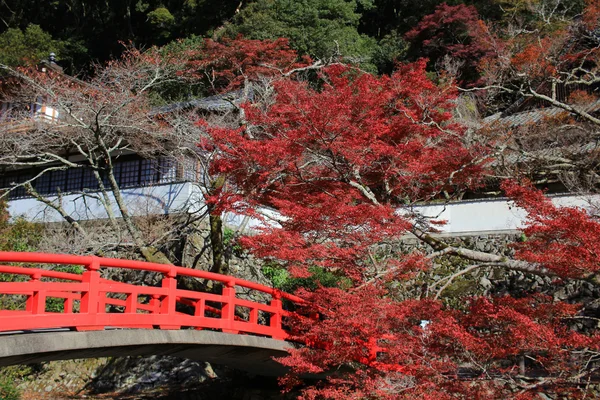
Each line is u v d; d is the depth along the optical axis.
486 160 12.09
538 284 14.41
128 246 15.13
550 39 17.25
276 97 14.20
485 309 8.01
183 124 15.77
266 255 10.27
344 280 12.87
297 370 9.37
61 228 17.75
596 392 9.41
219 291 15.33
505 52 17.91
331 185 11.51
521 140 15.16
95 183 19.98
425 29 29.00
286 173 11.70
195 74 22.55
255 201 12.40
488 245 15.86
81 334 7.27
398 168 11.73
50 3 36.41
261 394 13.43
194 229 16.09
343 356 9.05
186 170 17.45
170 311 8.69
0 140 15.81
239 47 20.58
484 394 7.30
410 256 9.79
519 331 7.37
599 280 7.65
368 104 11.45
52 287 7.05
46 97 17.06
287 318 13.01
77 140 16.89
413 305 8.54
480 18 28.39
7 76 18.39
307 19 27.77
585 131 14.45
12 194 21.83
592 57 17.59
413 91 13.01
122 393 14.76
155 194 17.64
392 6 34.88
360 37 31.00
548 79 14.77
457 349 7.90
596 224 7.26
